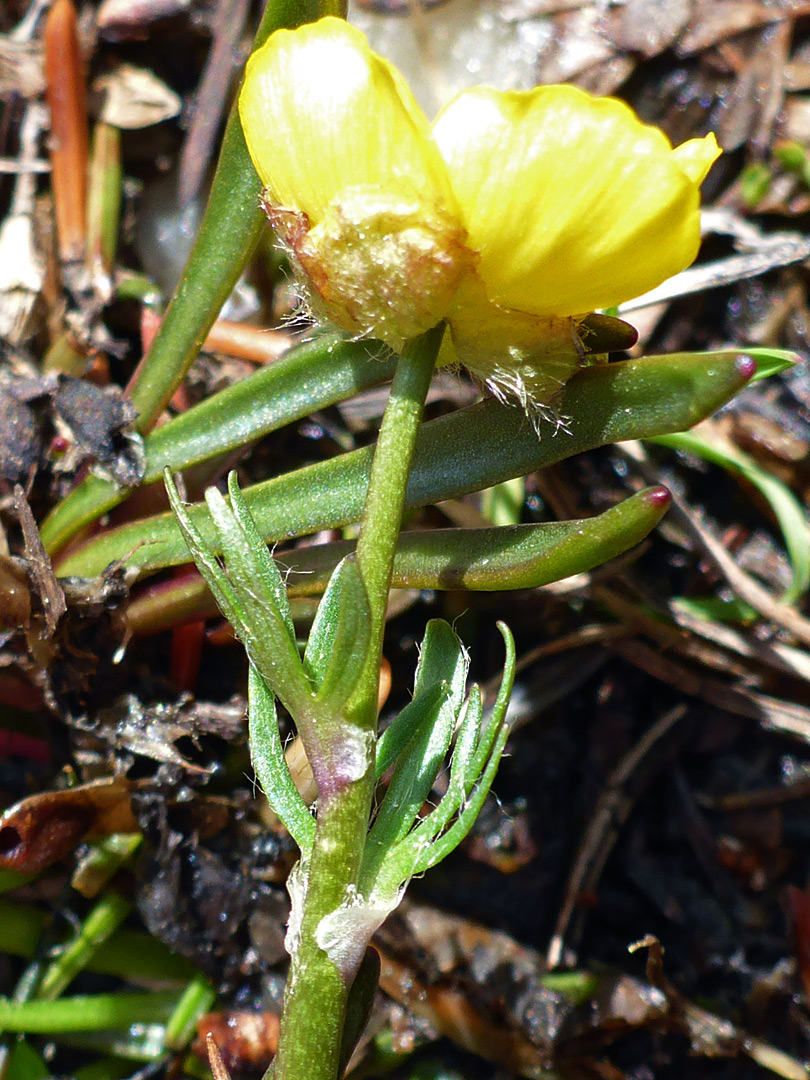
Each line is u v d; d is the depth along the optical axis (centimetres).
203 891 12
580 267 9
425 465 10
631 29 14
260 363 13
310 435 13
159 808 11
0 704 12
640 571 14
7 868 11
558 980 12
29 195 13
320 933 9
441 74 14
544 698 13
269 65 9
